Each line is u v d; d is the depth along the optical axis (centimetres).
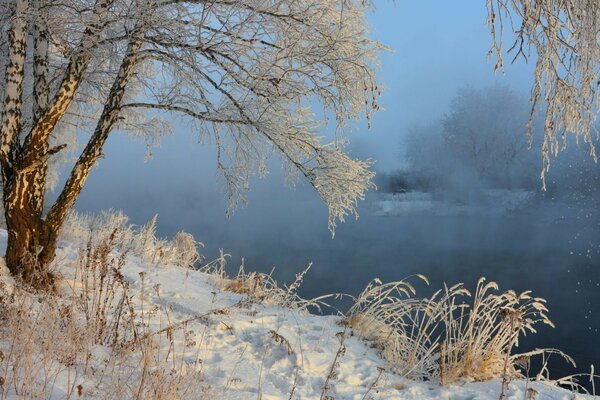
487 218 5306
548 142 520
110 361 415
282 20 668
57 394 333
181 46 657
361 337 628
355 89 709
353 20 735
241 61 707
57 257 791
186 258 1121
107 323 540
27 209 646
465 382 527
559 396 499
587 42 492
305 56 689
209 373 466
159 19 625
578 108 511
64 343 416
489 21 498
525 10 490
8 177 645
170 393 358
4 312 449
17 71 661
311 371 518
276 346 551
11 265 646
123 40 685
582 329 1573
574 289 2261
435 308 595
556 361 1236
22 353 355
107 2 626
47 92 687
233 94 750
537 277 2558
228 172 800
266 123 734
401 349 595
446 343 563
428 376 539
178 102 752
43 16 625
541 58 501
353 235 4319
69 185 675
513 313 523
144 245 1046
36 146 645
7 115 655
